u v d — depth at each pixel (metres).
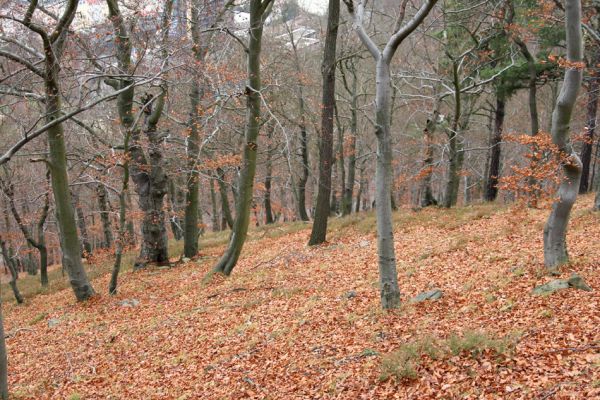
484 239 12.94
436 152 23.09
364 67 27.27
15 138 18.31
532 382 5.29
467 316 7.74
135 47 11.98
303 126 23.52
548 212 14.88
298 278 12.82
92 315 12.91
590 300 7.01
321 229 17.27
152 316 11.94
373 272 11.96
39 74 10.27
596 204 14.15
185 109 18.89
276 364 7.68
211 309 11.50
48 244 32.12
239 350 8.62
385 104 8.12
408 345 6.70
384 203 8.48
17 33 10.28
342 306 9.66
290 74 21.89
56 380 9.05
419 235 15.73
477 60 18.84
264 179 27.69
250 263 16.27
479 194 42.50
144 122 16.88
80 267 14.34
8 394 8.30
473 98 21.84
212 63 14.77
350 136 25.09
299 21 28.06
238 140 22.83
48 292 19.08
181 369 8.44
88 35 11.17
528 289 8.19
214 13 14.58
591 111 16.77
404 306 8.73
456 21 16.33
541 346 5.98
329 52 16.25
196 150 17.22
